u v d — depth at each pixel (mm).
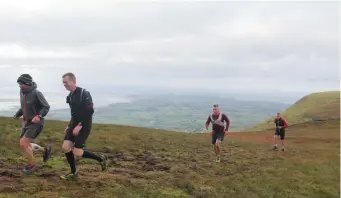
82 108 9078
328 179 16203
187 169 14227
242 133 52406
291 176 15641
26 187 8977
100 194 9180
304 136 45688
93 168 12359
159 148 20844
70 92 9219
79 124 9086
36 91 9633
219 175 14133
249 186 12961
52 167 11930
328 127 59094
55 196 8516
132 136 25469
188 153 19781
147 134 28875
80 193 8938
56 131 23453
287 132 54312
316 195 13586
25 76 9484
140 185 10633
